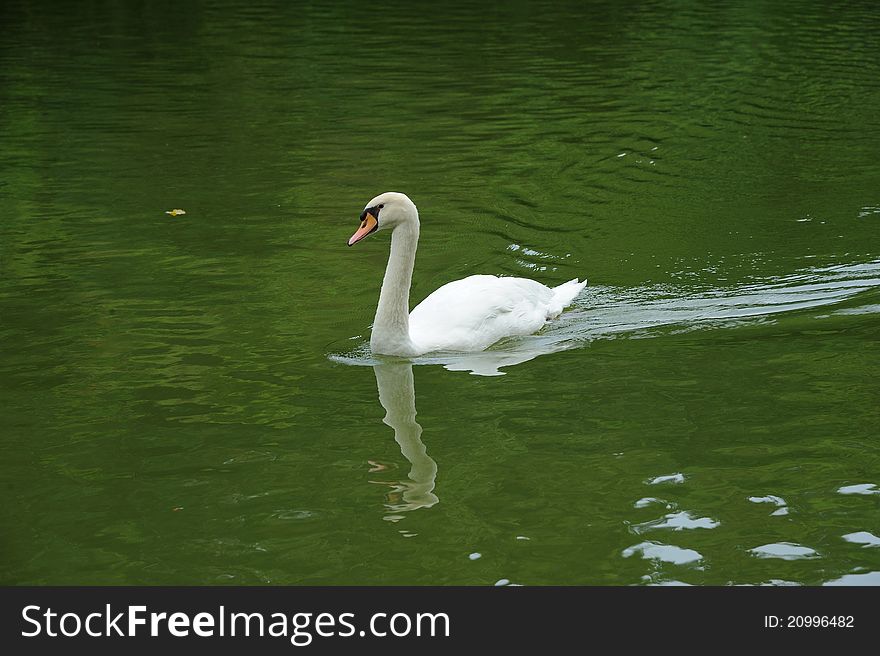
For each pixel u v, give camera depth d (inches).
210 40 1246.9
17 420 371.9
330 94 956.6
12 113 890.1
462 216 631.2
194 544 297.9
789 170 715.4
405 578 281.3
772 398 383.6
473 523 306.3
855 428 358.9
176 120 865.5
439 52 1157.1
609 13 1421.0
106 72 1063.6
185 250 566.6
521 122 854.5
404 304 433.1
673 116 870.4
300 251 566.9
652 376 407.5
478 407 384.2
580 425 366.6
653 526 302.8
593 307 493.4
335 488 327.3
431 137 811.4
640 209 639.8
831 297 491.5
